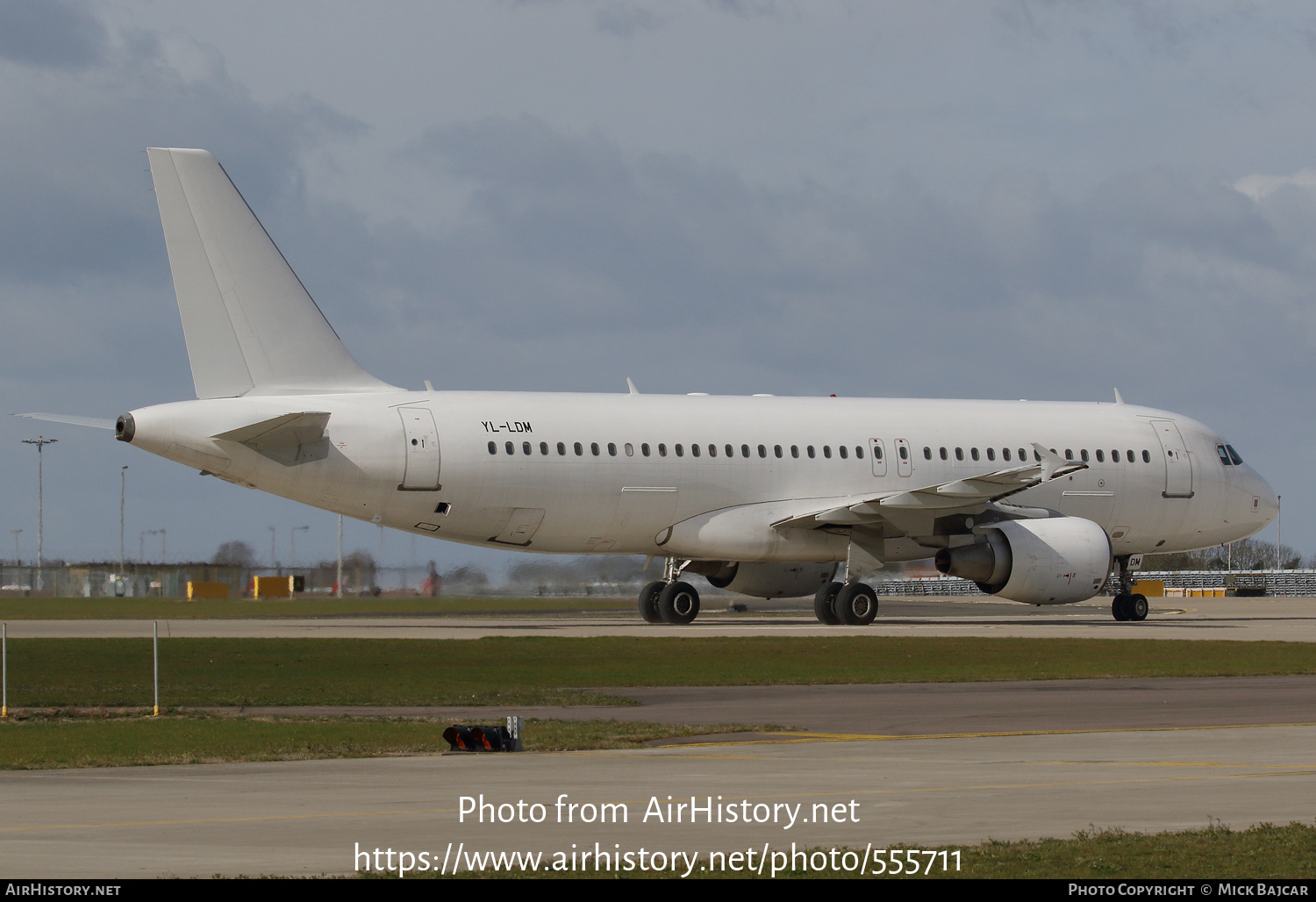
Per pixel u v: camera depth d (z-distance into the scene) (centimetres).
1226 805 2902
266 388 9438
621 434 9994
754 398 10738
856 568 10506
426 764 3575
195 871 2295
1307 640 8794
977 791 3098
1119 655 7350
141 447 9075
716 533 10269
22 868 2316
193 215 9312
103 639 8406
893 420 10919
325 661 6994
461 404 9694
